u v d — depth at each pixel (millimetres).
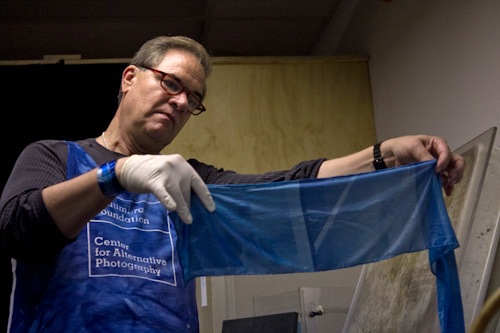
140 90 1640
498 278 1589
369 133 3119
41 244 1278
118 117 1687
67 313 1310
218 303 2096
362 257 1365
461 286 1550
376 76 3146
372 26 3201
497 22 2201
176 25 3637
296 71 3182
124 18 3541
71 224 1276
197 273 1385
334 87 3180
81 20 3527
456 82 2441
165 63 1674
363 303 2035
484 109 2262
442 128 2541
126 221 1470
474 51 2332
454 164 1416
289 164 3020
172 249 1495
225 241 1400
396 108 2936
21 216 1269
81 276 1348
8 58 3818
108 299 1344
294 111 3111
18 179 1398
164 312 1399
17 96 3051
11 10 3410
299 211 1403
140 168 1257
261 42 3824
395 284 1892
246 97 3107
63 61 3111
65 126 3039
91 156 1558
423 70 2695
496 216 1652
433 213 1351
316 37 3852
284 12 3551
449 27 2502
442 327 1274
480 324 1001
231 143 3021
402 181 1393
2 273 2793
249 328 1775
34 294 1336
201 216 1396
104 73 3121
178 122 1647
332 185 1408
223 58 3141
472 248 1609
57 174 1441
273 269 1378
